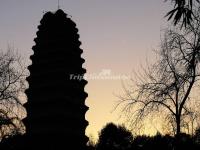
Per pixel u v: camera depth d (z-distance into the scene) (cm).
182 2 1070
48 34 7681
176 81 2789
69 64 7400
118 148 11206
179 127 3050
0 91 4203
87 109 7406
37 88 7200
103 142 11944
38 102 7075
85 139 7112
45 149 6650
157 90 2966
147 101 3016
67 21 7906
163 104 3009
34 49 7688
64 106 6944
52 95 7031
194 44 2334
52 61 7388
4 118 4162
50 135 6725
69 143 6775
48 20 7856
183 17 1088
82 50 7906
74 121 7012
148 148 6669
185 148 3281
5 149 5316
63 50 7444
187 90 2797
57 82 7112
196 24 2008
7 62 4406
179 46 2553
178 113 2994
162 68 2925
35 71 7450
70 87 7200
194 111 2997
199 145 3453
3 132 4319
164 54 2900
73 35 7856
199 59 1505
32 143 6731
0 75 4272
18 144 5600
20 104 4266
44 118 6894
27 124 6962
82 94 7394
